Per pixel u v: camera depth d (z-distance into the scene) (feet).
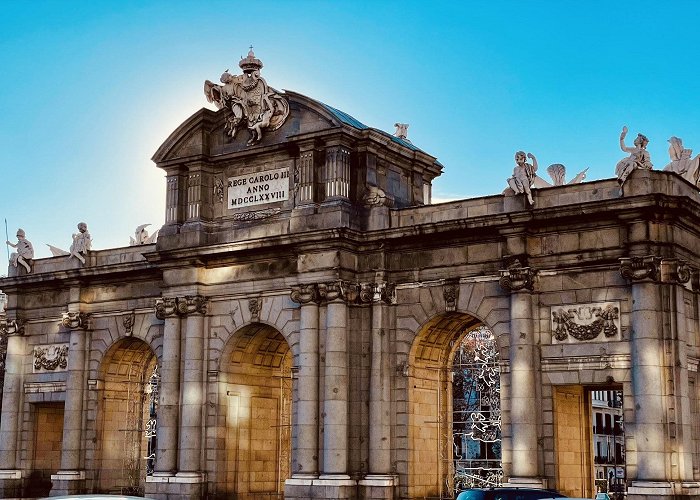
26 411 227.61
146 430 226.17
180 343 197.06
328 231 177.88
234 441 195.11
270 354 204.23
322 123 185.78
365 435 179.11
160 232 200.85
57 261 228.22
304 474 177.06
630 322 158.40
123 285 215.92
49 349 226.17
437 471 184.34
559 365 164.04
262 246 185.57
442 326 183.21
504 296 170.40
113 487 217.36
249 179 195.62
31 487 224.94
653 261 155.74
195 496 188.75
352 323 182.19
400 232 177.78
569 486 167.12
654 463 151.94
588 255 163.32
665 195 155.22
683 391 155.22
